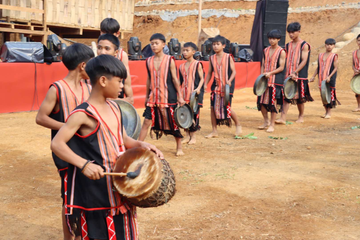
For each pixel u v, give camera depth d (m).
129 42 13.08
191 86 7.99
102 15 18.38
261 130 9.21
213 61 8.12
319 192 5.08
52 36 11.15
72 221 2.71
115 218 2.70
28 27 15.23
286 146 7.62
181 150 6.95
